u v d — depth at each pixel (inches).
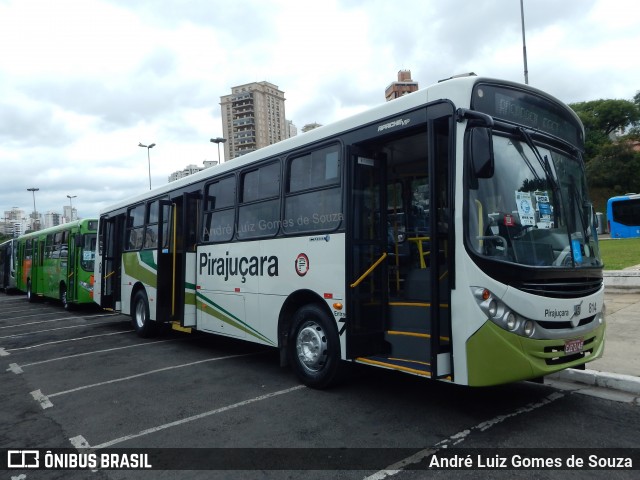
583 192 214.8
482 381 165.2
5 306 781.9
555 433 170.9
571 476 140.3
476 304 167.0
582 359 185.0
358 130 217.9
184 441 177.9
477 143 168.2
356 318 214.5
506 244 174.2
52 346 390.3
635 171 1918.1
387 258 230.4
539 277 171.6
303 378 240.2
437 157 184.7
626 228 1209.4
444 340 185.0
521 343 165.6
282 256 256.4
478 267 167.9
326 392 230.5
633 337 290.0
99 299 494.3
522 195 184.1
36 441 185.3
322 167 236.1
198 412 209.8
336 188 224.7
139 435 186.2
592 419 183.3
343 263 217.3
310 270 236.7
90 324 520.7
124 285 447.8
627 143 1966.0
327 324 226.2
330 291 223.9
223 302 306.8
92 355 346.0
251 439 176.4
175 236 364.5
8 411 223.8
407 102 196.9
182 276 342.6
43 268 772.6
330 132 232.4
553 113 209.0
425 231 232.7
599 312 197.5
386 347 221.3
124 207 458.9
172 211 369.7
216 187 325.1
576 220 202.2
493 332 164.4
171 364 306.5
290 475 147.6
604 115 2297.0
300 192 247.8
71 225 655.1
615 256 723.4
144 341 398.6
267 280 267.1
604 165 1964.8
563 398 208.5
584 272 190.1
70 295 634.8
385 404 209.3
